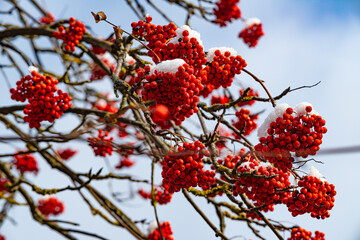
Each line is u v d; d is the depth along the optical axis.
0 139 1.46
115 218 4.10
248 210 2.67
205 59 2.31
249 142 3.00
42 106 2.43
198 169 2.24
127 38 3.08
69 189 3.77
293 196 2.32
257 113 4.09
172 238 4.11
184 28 2.37
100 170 3.67
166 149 3.13
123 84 2.45
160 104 2.15
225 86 2.55
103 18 2.34
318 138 2.18
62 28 3.07
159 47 2.33
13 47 4.08
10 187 4.20
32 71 2.49
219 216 3.77
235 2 4.89
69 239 4.43
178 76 2.04
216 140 2.63
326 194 2.33
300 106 2.25
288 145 2.18
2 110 3.70
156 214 3.44
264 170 2.37
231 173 2.35
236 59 2.53
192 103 2.15
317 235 3.19
